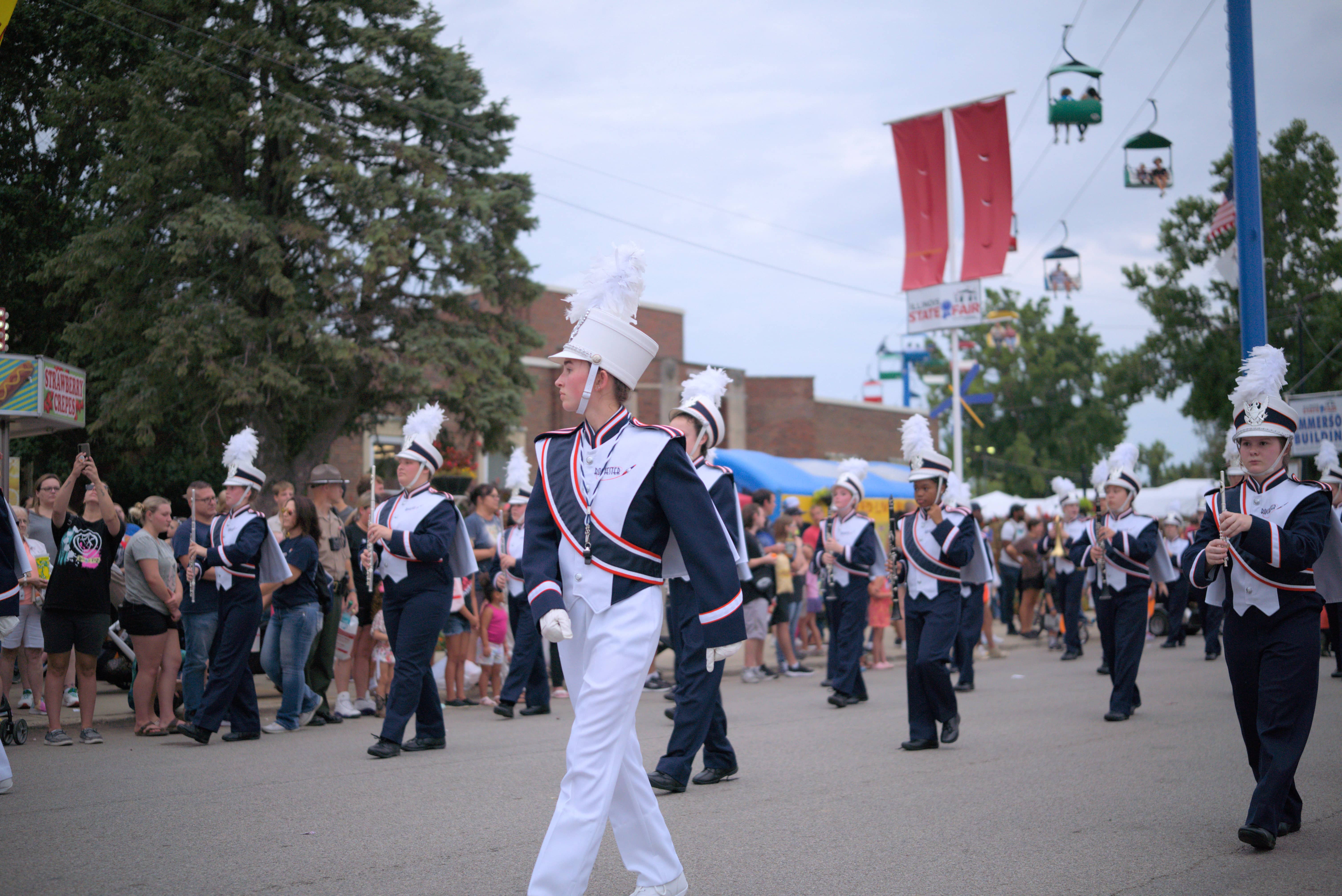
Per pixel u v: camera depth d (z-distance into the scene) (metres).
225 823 5.80
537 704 10.33
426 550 7.69
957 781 6.96
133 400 20.14
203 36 21.45
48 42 21.70
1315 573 5.57
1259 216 10.05
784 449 39.16
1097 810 6.15
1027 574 18.91
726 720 8.80
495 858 5.14
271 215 21.88
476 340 22.22
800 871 4.95
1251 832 5.23
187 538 8.96
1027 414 56.91
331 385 22.56
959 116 21.66
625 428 4.11
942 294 22.14
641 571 4.00
